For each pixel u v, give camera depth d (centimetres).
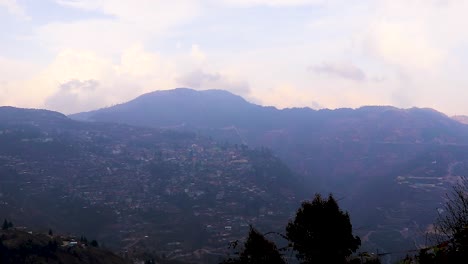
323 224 1135
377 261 1041
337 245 1131
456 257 828
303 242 1151
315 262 1133
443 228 882
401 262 934
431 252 870
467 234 833
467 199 862
